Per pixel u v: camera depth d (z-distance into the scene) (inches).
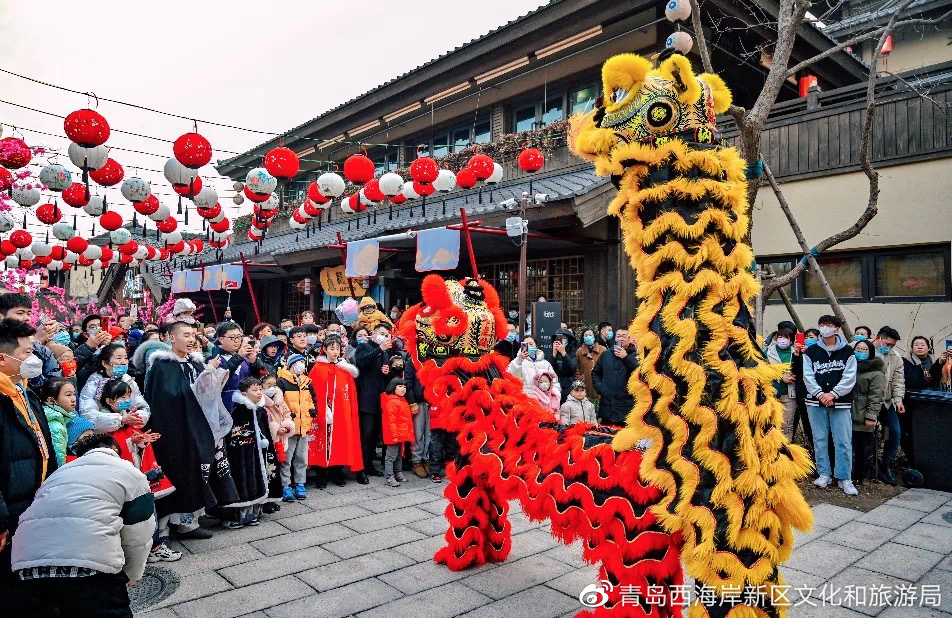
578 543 174.2
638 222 95.1
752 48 398.6
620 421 262.7
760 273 275.3
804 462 87.4
